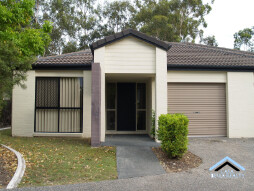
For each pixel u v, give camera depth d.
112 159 6.27
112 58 8.33
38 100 9.70
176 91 9.93
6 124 13.95
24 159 5.88
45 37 9.59
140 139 9.18
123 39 8.37
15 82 7.04
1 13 7.72
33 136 9.52
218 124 9.98
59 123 9.72
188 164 5.98
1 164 5.33
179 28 28.42
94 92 7.62
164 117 6.62
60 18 27.78
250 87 9.79
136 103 11.16
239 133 9.70
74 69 9.55
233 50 14.01
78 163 5.85
